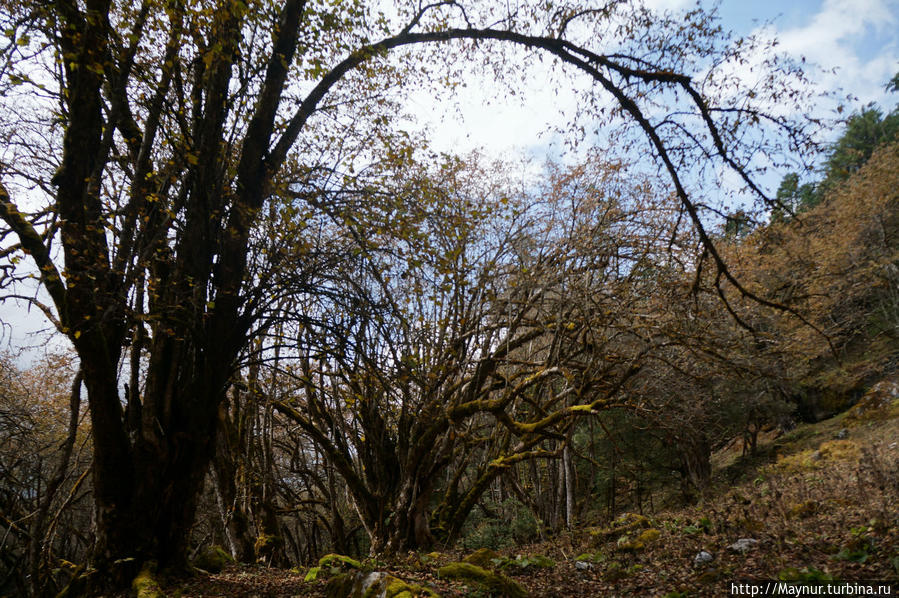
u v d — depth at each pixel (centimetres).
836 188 3052
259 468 1900
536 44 1098
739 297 1507
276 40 973
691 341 1495
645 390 1605
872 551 621
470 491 1802
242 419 1803
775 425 3425
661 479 2502
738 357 1563
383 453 1784
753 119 880
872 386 2828
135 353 962
